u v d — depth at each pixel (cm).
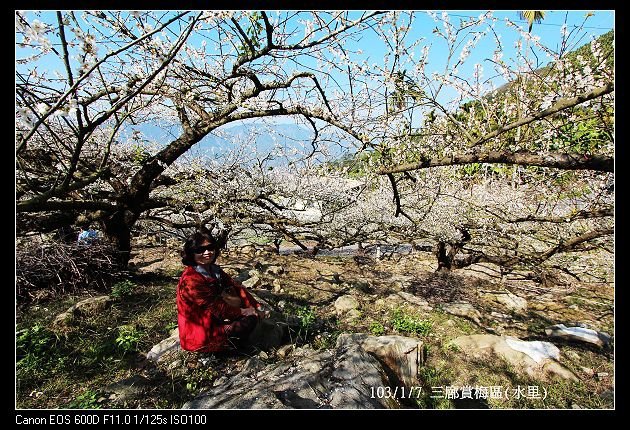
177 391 285
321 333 398
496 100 395
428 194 600
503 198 611
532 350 382
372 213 731
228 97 379
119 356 326
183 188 554
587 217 390
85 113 251
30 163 450
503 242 622
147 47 289
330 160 562
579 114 378
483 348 387
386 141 349
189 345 319
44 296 423
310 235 714
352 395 266
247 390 271
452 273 691
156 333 370
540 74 372
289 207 650
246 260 734
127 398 271
